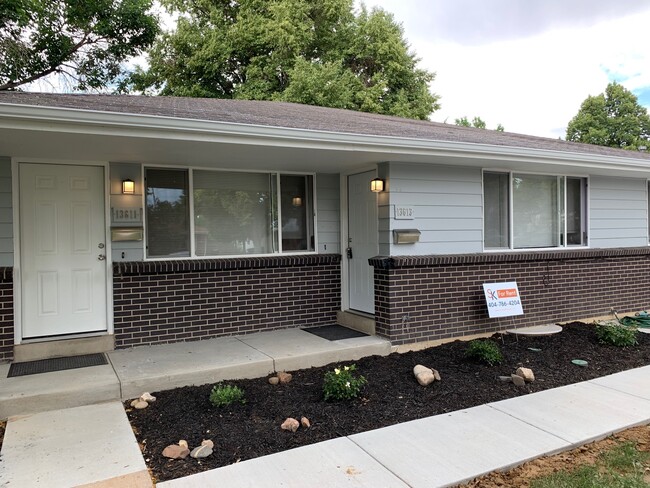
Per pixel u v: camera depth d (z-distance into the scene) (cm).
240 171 641
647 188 869
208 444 329
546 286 723
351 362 538
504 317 678
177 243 599
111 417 384
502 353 570
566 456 331
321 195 696
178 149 484
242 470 303
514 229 718
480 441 347
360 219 675
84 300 552
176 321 585
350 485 286
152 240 585
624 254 810
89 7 1320
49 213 535
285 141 470
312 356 521
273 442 344
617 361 555
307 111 811
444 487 287
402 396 438
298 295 672
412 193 612
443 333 626
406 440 349
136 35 1437
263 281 645
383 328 598
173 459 316
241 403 409
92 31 1355
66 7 1299
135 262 561
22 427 364
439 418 391
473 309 651
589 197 786
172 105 566
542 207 746
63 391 404
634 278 831
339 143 498
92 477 292
